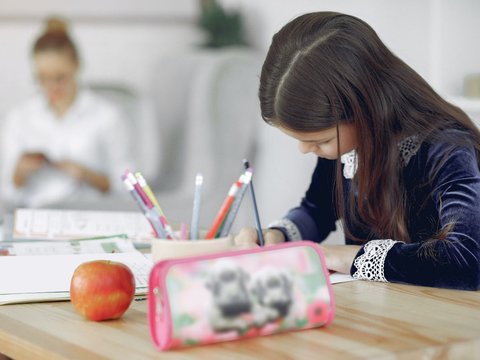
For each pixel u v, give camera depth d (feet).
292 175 15.37
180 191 14.61
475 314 3.94
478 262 4.62
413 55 11.49
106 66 17.31
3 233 6.33
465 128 5.26
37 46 16.34
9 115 16.10
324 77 4.82
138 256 5.08
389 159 5.07
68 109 16.03
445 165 5.08
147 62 17.51
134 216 6.49
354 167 5.61
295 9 15.43
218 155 14.66
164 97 15.92
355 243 5.73
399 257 4.71
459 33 10.48
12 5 16.78
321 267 3.65
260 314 3.46
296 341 3.45
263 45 16.61
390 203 5.16
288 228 6.02
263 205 15.46
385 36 12.02
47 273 4.66
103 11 17.31
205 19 17.07
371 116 4.92
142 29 17.52
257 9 16.75
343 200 5.55
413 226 5.30
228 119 14.75
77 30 17.19
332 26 4.95
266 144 15.31
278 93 4.93
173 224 6.98
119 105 16.56
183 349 3.36
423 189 5.20
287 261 3.57
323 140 5.00
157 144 15.87
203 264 3.42
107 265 3.92
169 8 17.66
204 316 3.35
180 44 17.71
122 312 3.92
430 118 5.15
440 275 4.59
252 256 3.51
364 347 3.35
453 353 3.39
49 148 15.85
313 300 3.59
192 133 14.98
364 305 4.14
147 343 3.49
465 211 4.85
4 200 15.76
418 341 3.43
